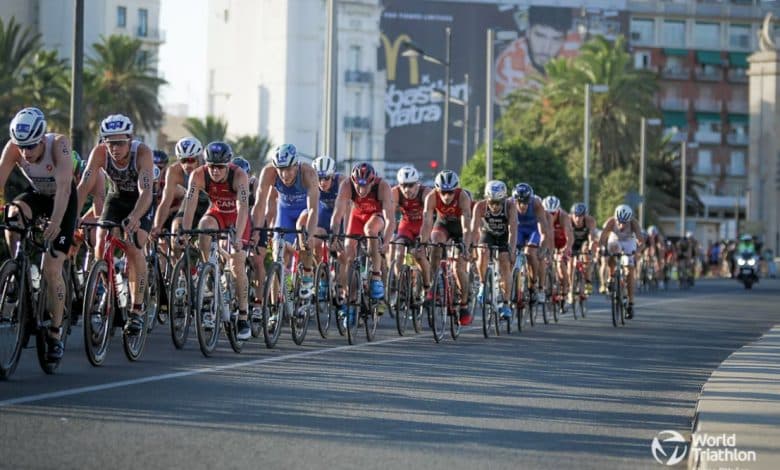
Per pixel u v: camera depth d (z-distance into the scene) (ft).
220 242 60.64
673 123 504.02
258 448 33.65
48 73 237.66
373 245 69.05
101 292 51.26
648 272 171.83
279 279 63.00
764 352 65.57
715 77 508.94
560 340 75.92
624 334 83.10
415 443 35.35
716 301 144.25
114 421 37.19
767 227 383.65
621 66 289.33
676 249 209.77
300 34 384.27
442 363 58.34
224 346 63.00
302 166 64.69
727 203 503.20
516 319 83.41
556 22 458.09
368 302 69.05
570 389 49.88
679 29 506.89
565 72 295.07
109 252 51.80
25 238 46.32
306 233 63.46
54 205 46.73
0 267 44.70
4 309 44.96
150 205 53.26
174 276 58.08
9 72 229.45
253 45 401.70
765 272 320.70
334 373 52.06
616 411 43.83
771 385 49.24
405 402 43.68
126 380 46.96
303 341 67.10
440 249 74.28
